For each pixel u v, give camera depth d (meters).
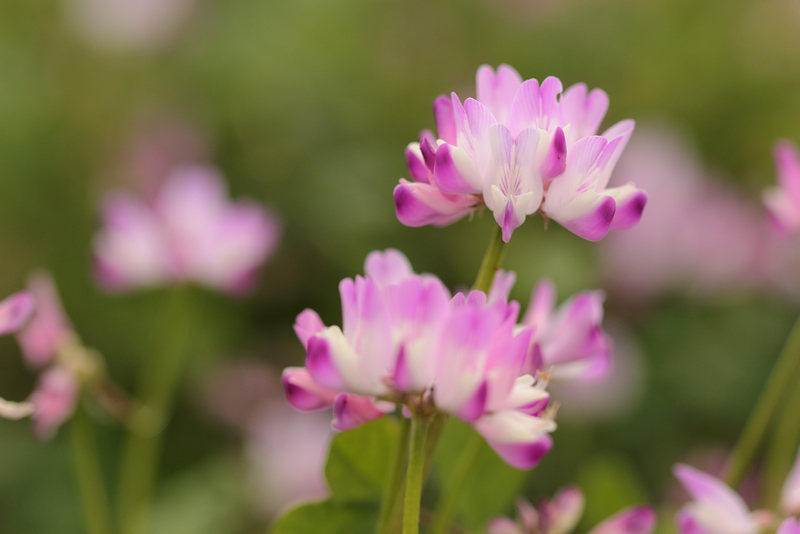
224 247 0.48
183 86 0.78
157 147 0.74
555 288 0.63
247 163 0.71
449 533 0.30
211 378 0.66
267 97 0.72
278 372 0.68
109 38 0.81
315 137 0.70
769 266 0.69
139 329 0.69
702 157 0.80
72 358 0.37
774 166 0.79
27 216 0.75
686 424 0.64
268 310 0.69
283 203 0.68
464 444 0.30
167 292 0.69
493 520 0.30
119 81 0.84
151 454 0.43
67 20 0.82
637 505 0.32
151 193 0.73
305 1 0.75
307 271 0.68
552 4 0.81
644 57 0.83
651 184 0.70
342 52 0.75
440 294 0.26
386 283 0.27
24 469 0.63
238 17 0.76
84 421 0.37
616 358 0.60
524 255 0.64
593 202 0.26
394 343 0.26
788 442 0.34
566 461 0.60
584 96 0.27
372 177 0.68
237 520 0.57
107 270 0.48
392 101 0.75
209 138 0.74
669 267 0.69
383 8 0.79
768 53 0.84
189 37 0.81
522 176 0.26
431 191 0.27
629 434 0.62
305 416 0.59
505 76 0.27
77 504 0.62
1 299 0.72
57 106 0.81
